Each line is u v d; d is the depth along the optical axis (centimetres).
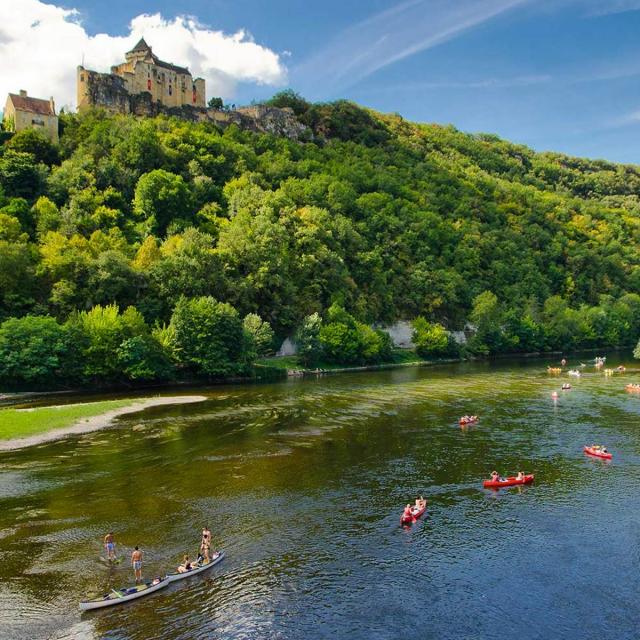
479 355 17475
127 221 15188
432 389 10412
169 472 5241
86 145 17338
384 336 15562
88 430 6800
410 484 4978
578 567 3538
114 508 4375
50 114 18325
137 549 3275
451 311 18500
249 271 14150
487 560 3616
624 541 3884
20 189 15012
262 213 16050
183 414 7838
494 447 6141
